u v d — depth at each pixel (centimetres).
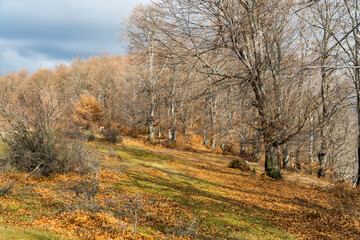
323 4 1641
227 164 2059
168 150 2427
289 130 1461
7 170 949
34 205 655
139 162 1595
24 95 1043
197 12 1438
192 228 641
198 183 1302
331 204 1090
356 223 852
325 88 1823
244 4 1409
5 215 546
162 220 711
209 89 1558
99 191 866
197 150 2834
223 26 1469
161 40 1520
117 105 3722
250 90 1698
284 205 1048
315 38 1695
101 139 2183
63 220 569
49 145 1023
